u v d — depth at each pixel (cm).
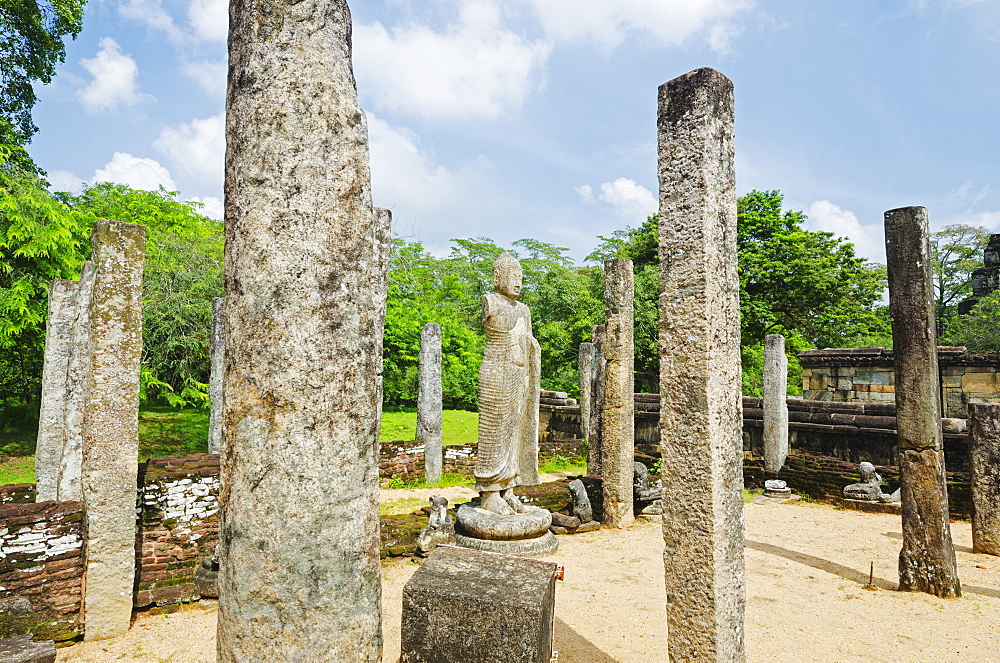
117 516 514
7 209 1323
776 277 2528
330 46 232
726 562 376
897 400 663
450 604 405
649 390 2564
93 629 501
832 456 1229
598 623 544
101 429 510
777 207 2666
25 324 1352
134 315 526
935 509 633
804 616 570
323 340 216
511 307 814
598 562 733
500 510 782
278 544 205
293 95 222
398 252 2717
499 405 789
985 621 559
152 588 580
